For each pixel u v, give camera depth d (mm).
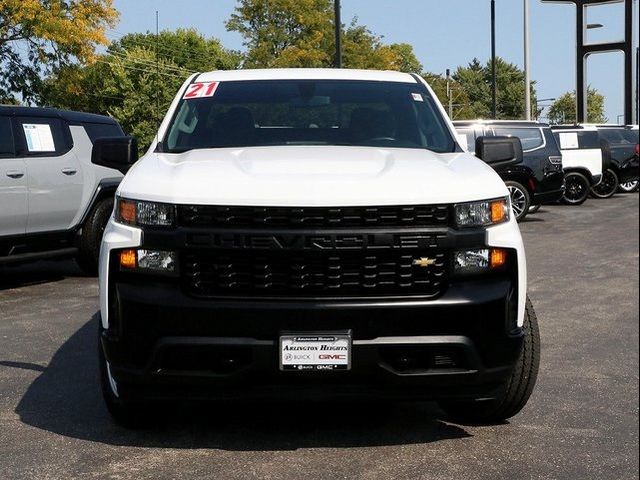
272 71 5801
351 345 3902
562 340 6844
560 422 4691
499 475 3893
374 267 3955
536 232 15695
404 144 5074
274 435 4473
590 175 22500
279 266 3951
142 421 4523
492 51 48000
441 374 3979
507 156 5223
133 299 4020
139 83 74188
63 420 4777
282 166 4281
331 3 63531
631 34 42062
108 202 10680
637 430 4543
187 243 3969
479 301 3986
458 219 4016
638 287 9469
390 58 66250
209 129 5125
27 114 9844
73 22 32875
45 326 7641
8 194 9414
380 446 4301
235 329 3922
